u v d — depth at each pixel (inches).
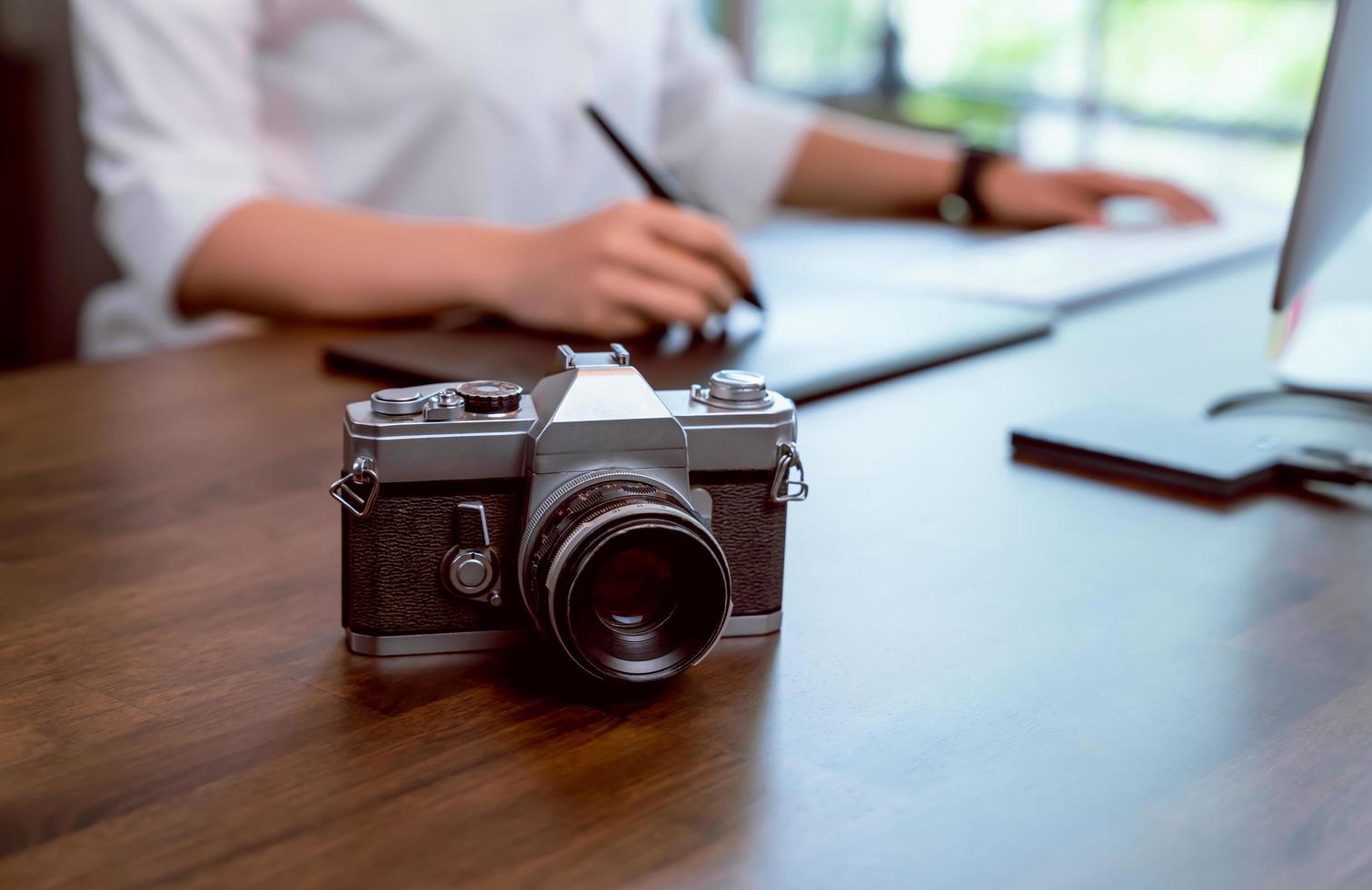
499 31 45.6
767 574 17.4
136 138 38.7
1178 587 19.5
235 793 13.7
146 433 25.7
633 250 30.8
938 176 50.7
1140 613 18.5
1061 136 114.7
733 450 16.7
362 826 13.2
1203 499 23.3
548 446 15.8
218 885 12.2
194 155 38.6
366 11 44.2
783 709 15.7
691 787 14.0
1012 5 115.2
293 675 16.3
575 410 15.9
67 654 16.7
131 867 12.4
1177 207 47.9
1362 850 13.1
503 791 13.8
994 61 116.0
